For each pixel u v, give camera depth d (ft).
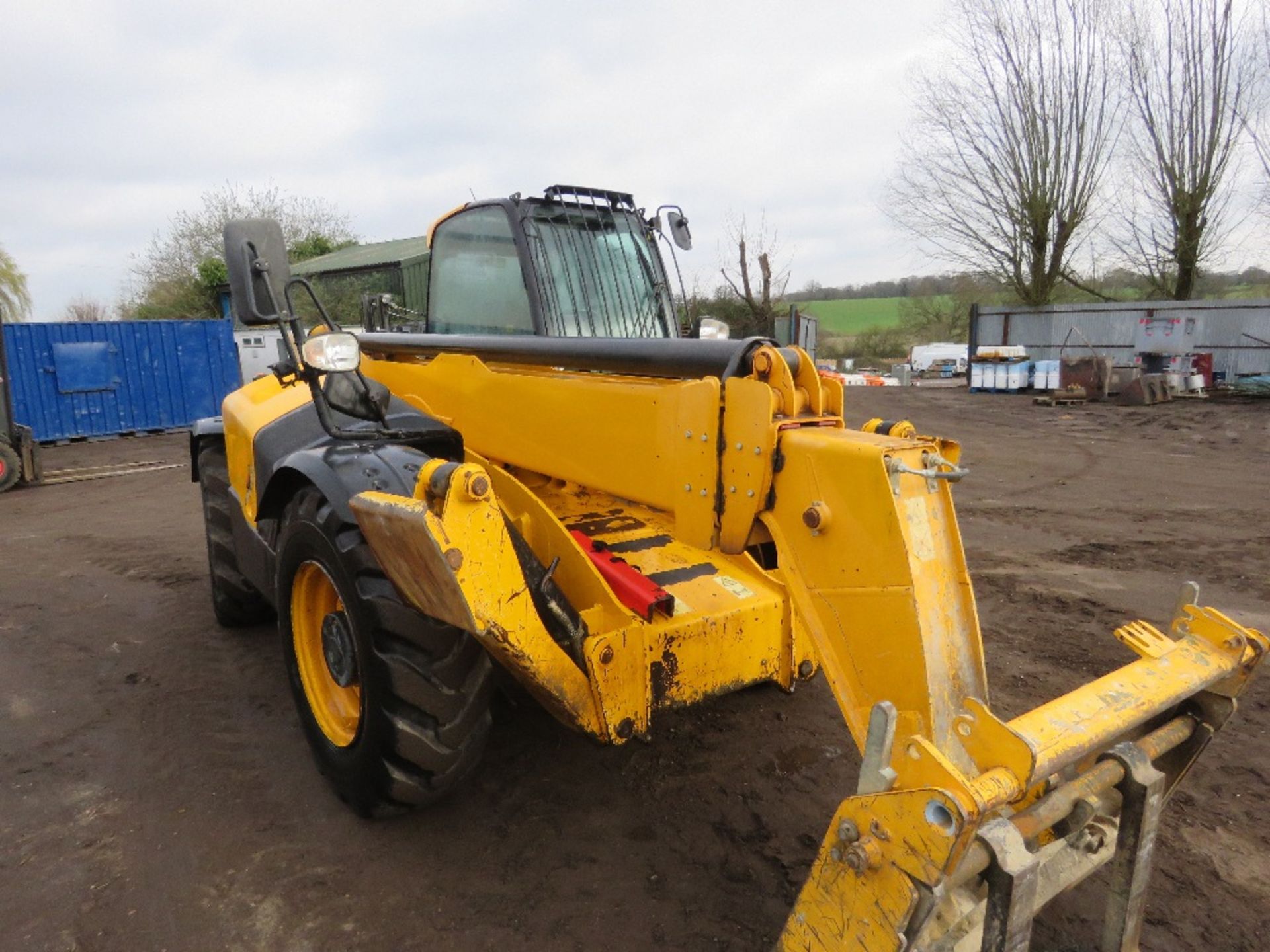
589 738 8.59
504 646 7.52
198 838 9.46
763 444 6.94
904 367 76.89
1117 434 39.22
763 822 9.68
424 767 8.73
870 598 6.45
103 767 11.03
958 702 6.38
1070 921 8.04
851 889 5.79
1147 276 70.90
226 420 14.11
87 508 30.14
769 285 62.69
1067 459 33.42
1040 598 17.11
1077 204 71.41
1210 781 10.43
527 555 8.44
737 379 7.17
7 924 8.16
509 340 9.98
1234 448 34.42
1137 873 6.46
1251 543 20.94
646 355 8.17
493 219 11.59
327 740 9.81
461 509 7.13
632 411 8.23
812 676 10.68
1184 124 64.59
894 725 5.64
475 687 8.75
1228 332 55.98
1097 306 61.26
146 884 8.70
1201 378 50.16
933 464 6.49
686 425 7.57
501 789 10.32
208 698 13.01
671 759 11.00
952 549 6.62
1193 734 7.19
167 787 10.50
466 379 10.70
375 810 9.32
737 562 10.66
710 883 8.64
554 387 9.21
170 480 35.86
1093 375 51.08
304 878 8.75
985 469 31.73
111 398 50.29
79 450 46.98
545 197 11.50
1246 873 8.75
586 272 11.66
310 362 9.19
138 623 16.52
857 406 52.70
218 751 11.37
